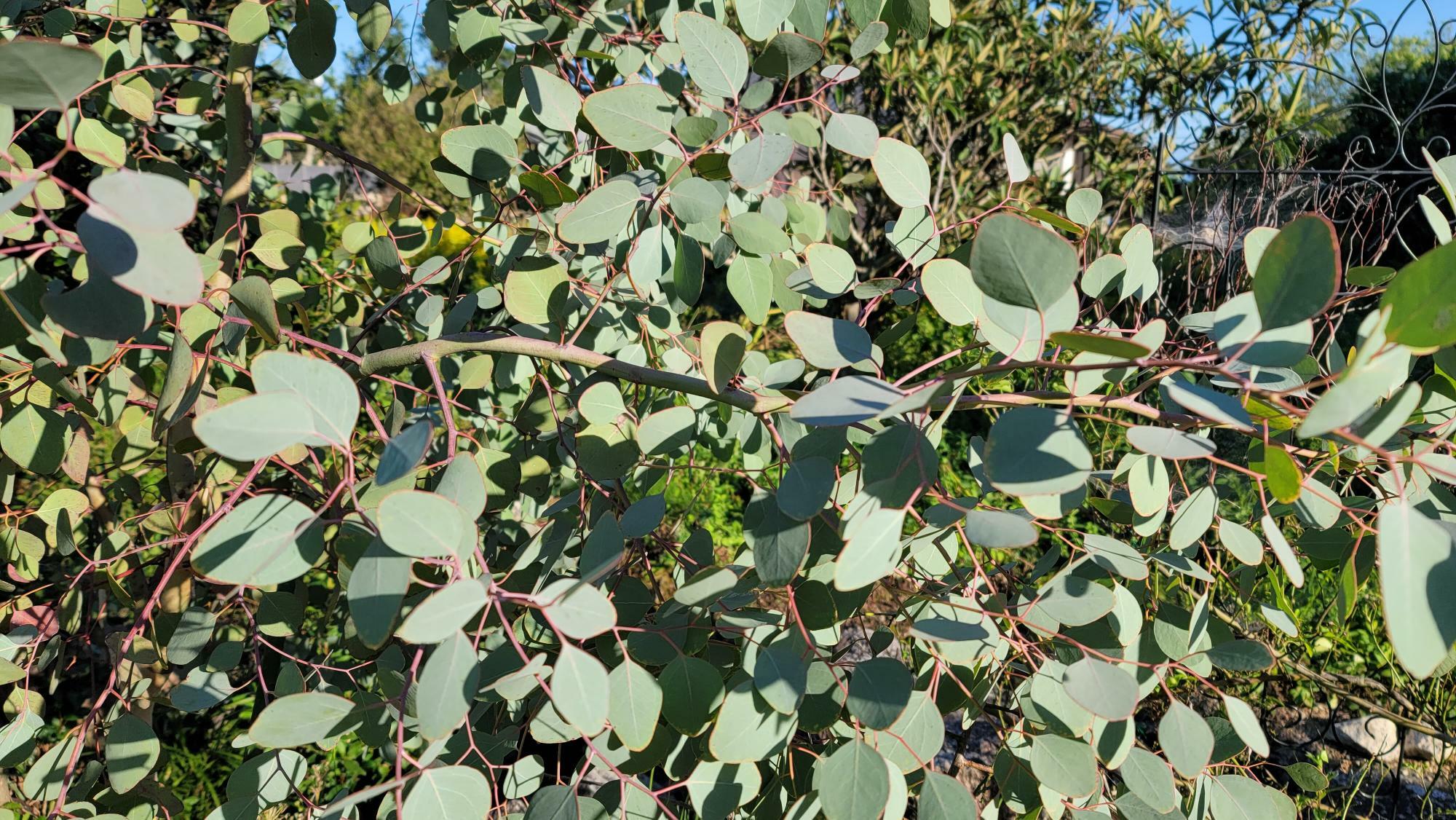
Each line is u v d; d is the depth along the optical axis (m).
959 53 5.22
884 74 4.86
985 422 4.16
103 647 1.93
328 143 1.60
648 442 1.06
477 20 1.48
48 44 0.54
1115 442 2.29
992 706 1.38
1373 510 0.95
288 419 0.69
